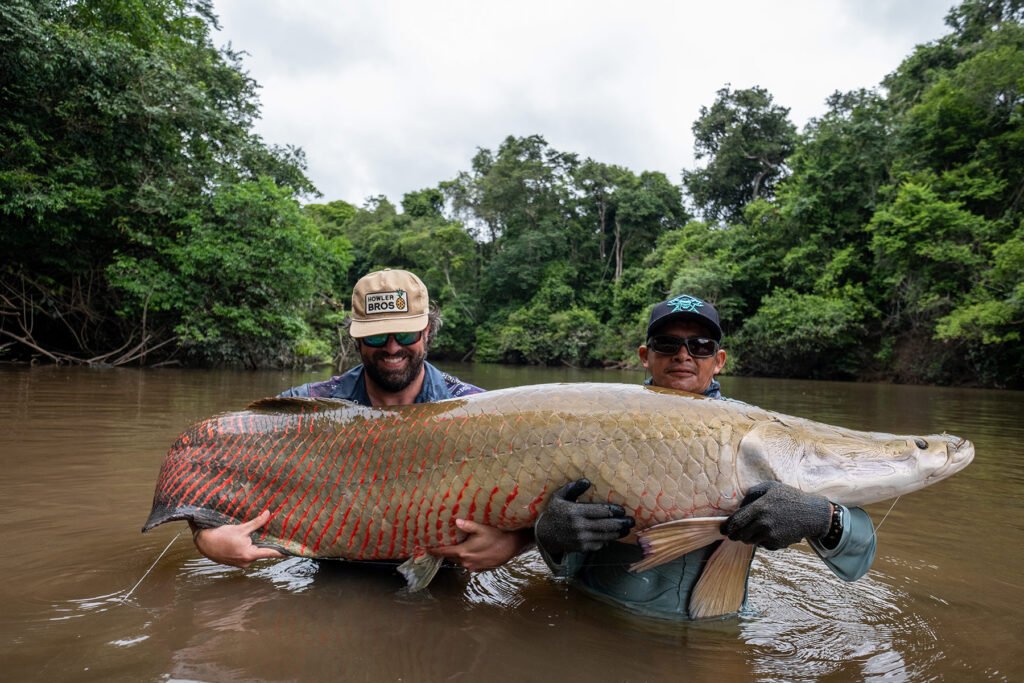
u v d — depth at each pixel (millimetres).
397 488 2867
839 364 27844
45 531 3461
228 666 2111
